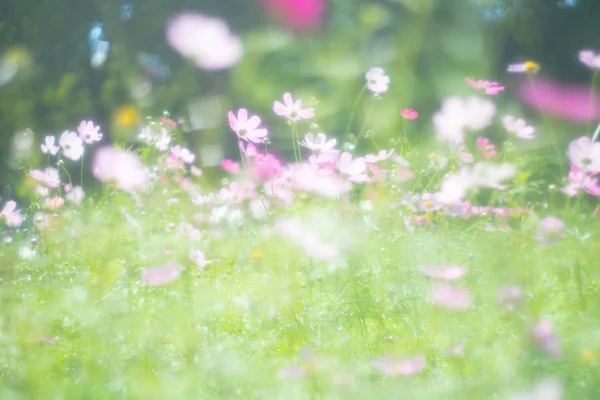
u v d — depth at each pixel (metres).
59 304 3.29
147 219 3.98
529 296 3.19
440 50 7.27
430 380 2.87
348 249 3.46
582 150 3.77
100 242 3.79
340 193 3.76
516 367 2.89
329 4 7.82
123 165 3.56
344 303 3.33
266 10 7.94
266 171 3.82
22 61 6.74
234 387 2.88
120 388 2.90
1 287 3.49
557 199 4.48
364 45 7.39
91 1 7.79
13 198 5.14
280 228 3.53
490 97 7.25
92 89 7.26
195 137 4.64
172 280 3.12
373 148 5.80
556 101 7.14
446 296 3.03
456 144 3.98
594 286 3.36
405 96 6.79
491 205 4.04
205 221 4.00
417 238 3.65
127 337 3.09
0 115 6.37
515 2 8.07
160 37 7.88
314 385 2.82
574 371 2.89
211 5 8.06
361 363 2.98
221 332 3.17
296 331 3.12
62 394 2.89
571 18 8.41
